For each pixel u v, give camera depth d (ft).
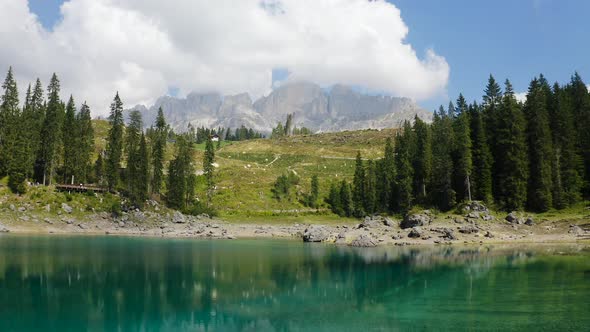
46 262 185.78
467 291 132.36
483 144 340.39
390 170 431.02
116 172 403.54
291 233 373.40
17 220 325.62
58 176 414.00
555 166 321.73
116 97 437.58
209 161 471.21
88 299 125.80
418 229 302.25
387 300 125.70
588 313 103.30
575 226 277.44
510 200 322.34
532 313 104.73
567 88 399.44
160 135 495.82
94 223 352.90
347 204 467.93
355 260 208.54
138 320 106.52
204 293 136.36
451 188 355.56
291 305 121.80
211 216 435.53
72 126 408.46
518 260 188.96
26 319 105.29
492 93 380.37
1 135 381.19
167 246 267.39
